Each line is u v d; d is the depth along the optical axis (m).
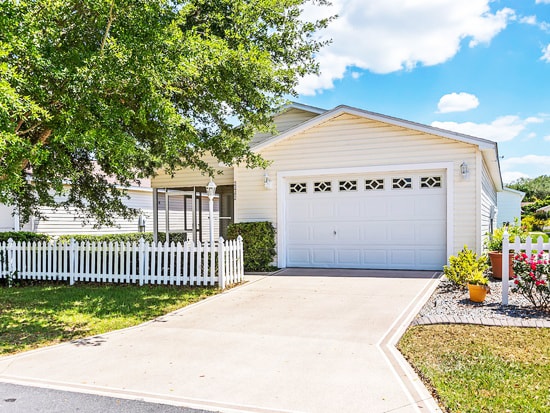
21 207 12.24
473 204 10.70
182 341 5.83
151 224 22.62
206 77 7.32
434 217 11.18
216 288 9.52
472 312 6.74
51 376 4.62
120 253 10.49
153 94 6.21
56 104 6.61
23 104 5.61
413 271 11.09
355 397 3.94
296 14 8.71
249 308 7.65
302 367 4.73
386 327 6.19
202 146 9.26
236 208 12.97
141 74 6.02
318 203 12.26
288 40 8.77
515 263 7.02
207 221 20.67
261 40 8.54
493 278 9.83
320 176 12.24
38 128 7.61
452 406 3.66
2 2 5.51
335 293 8.66
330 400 3.89
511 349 5.04
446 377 4.29
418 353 5.05
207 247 9.75
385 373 4.50
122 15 6.29
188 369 4.75
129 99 6.80
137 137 8.84
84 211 13.05
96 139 6.19
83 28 6.74
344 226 12.01
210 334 6.13
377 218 11.70
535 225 41.22
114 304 8.23
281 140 12.45
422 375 4.41
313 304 7.77
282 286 9.58
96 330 6.50
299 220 12.44
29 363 5.06
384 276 10.45
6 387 4.34
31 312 7.68
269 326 6.45
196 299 8.55
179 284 9.95
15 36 5.62
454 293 8.27
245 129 9.57
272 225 12.53
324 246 12.19
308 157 12.23
